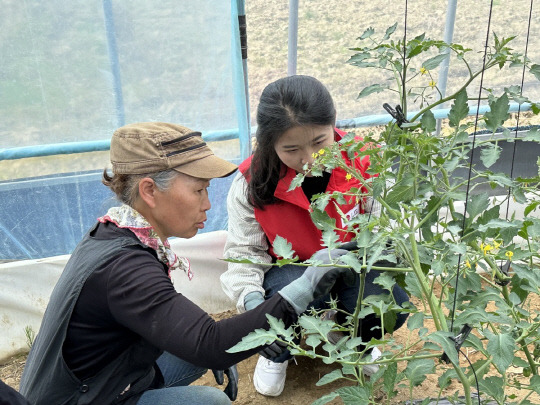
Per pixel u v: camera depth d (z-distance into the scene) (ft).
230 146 10.05
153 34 9.18
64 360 4.73
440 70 10.47
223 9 9.14
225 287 7.25
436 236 4.57
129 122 9.67
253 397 7.61
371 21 10.04
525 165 10.73
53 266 8.89
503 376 4.58
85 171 9.70
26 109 9.21
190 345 4.52
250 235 7.14
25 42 8.86
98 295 4.63
